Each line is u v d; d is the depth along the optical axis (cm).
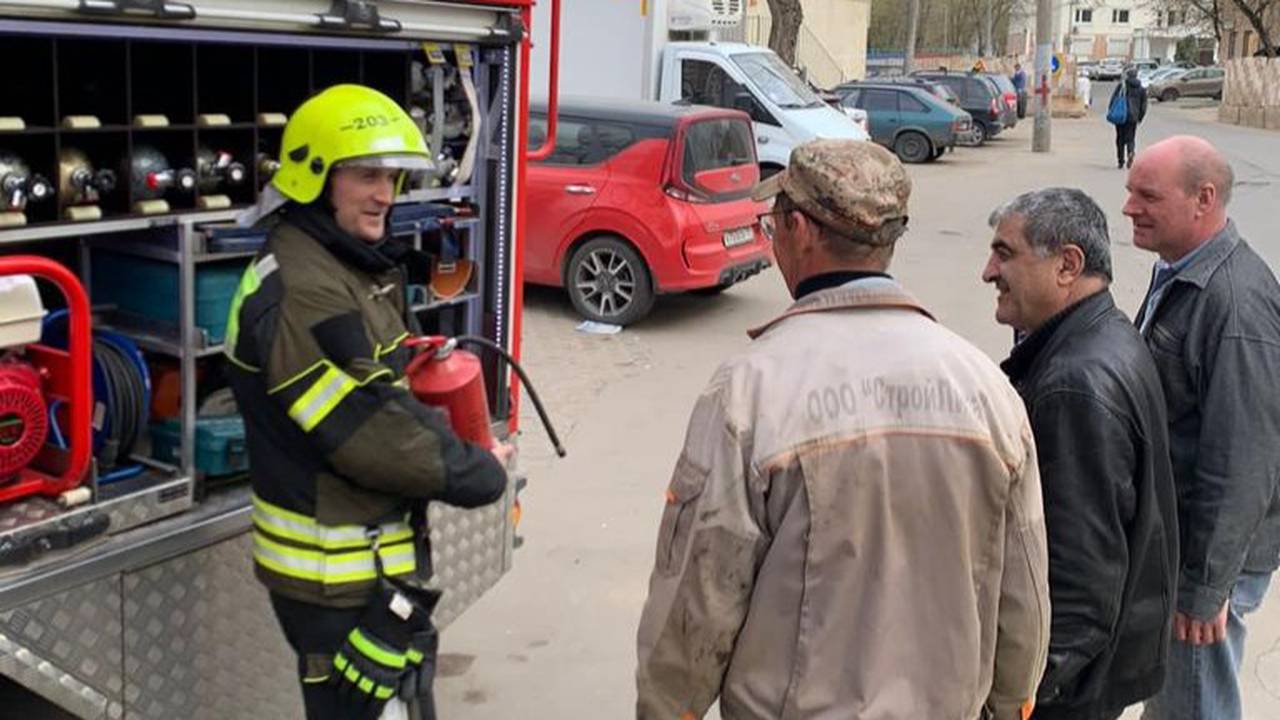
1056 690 261
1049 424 262
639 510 610
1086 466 258
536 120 963
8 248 326
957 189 2009
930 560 214
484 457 283
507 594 516
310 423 263
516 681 448
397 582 282
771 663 217
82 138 320
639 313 955
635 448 702
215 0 299
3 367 278
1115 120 2456
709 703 226
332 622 279
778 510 213
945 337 221
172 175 323
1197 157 312
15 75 312
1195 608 314
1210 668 339
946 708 216
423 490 272
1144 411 264
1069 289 277
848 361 215
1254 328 306
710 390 221
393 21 347
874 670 212
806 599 212
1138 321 342
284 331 264
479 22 382
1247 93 4041
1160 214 316
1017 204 283
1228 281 311
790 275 230
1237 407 304
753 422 215
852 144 224
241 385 274
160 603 307
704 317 1022
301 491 274
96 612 293
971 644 217
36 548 279
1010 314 285
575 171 953
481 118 400
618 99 991
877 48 7231
